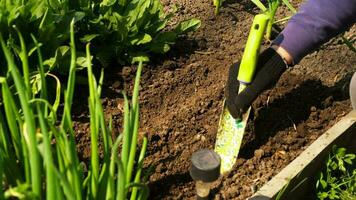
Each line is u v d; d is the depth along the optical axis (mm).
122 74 899
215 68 942
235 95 736
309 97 894
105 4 896
